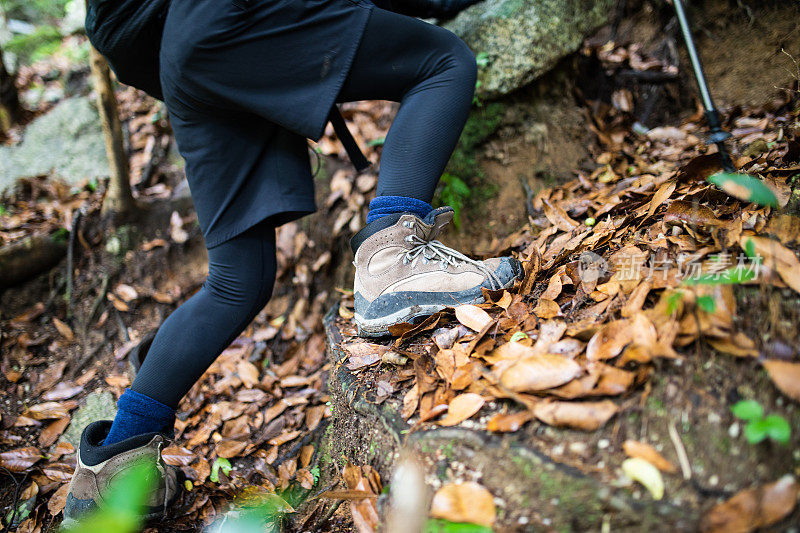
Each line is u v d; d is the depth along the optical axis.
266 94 1.22
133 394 1.33
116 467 1.30
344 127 1.41
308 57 1.20
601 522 0.87
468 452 1.00
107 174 2.51
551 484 0.90
